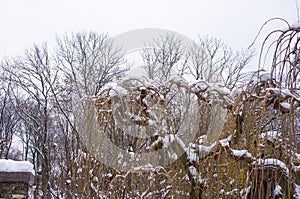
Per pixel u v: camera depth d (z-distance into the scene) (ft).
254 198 6.61
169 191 8.45
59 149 15.01
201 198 7.79
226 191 7.59
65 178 12.61
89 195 9.97
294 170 6.81
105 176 10.18
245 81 8.18
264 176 6.76
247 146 7.16
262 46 7.59
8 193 15.20
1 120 51.67
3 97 52.11
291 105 6.49
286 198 6.61
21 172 15.44
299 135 7.02
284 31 7.26
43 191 14.58
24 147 55.21
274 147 6.89
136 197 9.16
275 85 7.31
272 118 7.10
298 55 7.08
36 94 35.37
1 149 40.55
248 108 7.28
